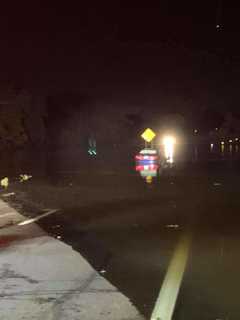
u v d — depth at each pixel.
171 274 7.43
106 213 13.26
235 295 6.48
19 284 6.91
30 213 13.24
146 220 12.16
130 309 5.95
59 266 7.84
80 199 16.03
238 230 10.84
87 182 21.25
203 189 18.80
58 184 20.30
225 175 24.69
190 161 34.47
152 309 5.95
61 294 6.48
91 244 9.47
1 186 19.31
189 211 13.55
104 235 10.34
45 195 16.91
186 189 18.81
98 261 8.16
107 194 17.27
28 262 8.08
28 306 6.04
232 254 8.65
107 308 5.98
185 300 6.30
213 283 7.00
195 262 8.12
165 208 14.13
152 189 18.84
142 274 7.44
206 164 31.86
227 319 5.70
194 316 5.77
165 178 23.19
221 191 18.19
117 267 7.81
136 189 18.78
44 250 8.93
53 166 29.75
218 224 11.58
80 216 12.77
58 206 14.49
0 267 7.78
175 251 8.87
